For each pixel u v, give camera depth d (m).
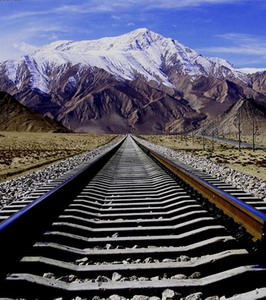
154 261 4.60
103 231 5.77
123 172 15.40
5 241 4.07
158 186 10.81
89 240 5.28
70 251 4.72
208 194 7.50
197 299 3.49
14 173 19.78
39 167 23.81
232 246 4.79
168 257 4.70
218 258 4.20
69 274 4.15
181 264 4.23
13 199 10.75
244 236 4.61
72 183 9.12
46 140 87.94
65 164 22.50
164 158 16.02
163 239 5.26
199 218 5.93
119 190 10.20
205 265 4.18
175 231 5.78
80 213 6.92
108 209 7.47
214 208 6.33
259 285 3.69
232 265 4.20
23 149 52.34
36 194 10.19
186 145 76.25
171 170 13.27
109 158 22.84
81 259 4.63
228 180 14.42
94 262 4.65
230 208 5.96
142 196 9.11
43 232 5.35
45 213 6.13
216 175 16.03
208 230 5.33
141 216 6.89
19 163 27.09
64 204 7.64
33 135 117.44
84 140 90.38
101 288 3.66
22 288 3.64
